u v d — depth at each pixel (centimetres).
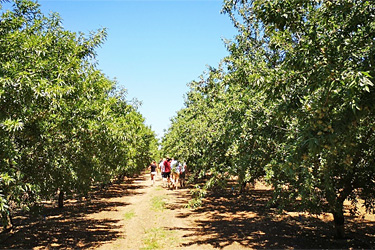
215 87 966
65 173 712
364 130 478
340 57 352
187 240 761
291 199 611
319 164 465
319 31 380
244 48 875
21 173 543
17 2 657
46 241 770
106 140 816
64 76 552
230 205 1273
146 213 1159
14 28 580
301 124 363
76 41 767
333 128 312
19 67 449
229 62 855
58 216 1120
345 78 283
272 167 551
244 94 675
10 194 500
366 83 262
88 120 688
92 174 920
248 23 955
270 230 825
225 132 723
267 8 385
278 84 381
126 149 1358
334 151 320
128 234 845
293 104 370
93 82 812
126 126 1241
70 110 638
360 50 360
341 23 373
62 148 687
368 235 747
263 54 745
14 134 536
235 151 665
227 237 770
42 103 505
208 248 686
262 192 1600
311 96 383
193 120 1238
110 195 1756
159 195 1652
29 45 524
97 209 1271
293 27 390
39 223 993
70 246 724
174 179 2106
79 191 938
